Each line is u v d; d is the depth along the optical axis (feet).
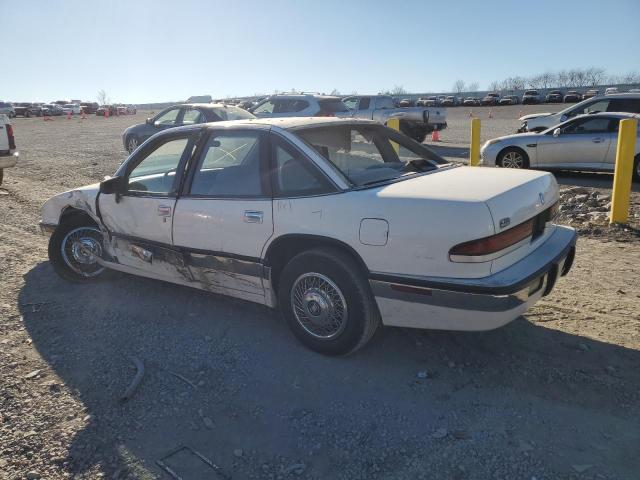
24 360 12.32
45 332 13.75
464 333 13.03
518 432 9.38
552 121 50.83
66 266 17.01
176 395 10.85
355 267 11.15
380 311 11.07
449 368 11.56
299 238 11.64
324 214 11.28
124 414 10.25
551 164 37.24
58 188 35.94
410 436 9.39
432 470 8.55
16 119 177.78
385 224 10.52
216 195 13.15
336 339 11.77
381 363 11.85
